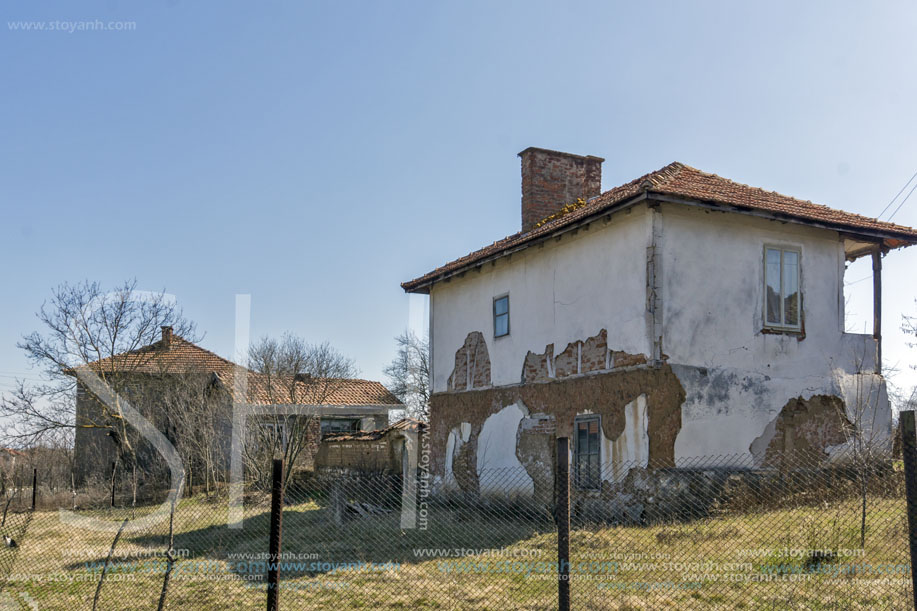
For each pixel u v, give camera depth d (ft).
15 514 64.13
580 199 60.59
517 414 54.24
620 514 42.88
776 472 43.16
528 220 62.75
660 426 41.63
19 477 82.02
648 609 23.86
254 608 27.30
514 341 55.47
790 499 39.42
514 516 49.78
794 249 47.44
